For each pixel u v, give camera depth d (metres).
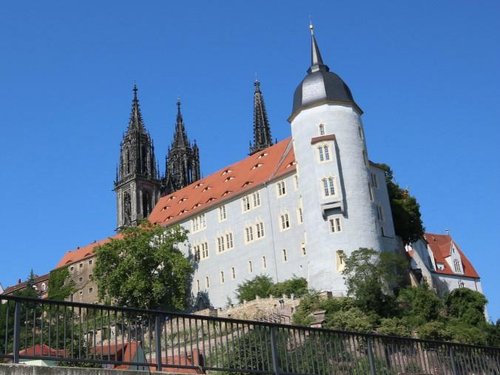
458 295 85.38
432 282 104.88
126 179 171.25
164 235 112.31
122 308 17.00
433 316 80.31
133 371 16.03
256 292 96.38
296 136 98.62
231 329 19.31
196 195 124.62
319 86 97.88
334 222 91.25
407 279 87.25
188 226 117.81
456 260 126.56
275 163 110.88
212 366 18.36
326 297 83.38
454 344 24.77
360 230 90.88
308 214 93.94
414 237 104.12
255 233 105.44
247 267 105.06
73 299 140.88
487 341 76.50
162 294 106.00
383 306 79.38
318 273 90.12
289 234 99.94
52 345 16.84
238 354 19.03
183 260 109.25
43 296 151.38
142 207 168.50
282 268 99.56
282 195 102.62
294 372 19.94
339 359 21.27
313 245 92.12
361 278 81.56
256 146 175.75
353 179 93.50
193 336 20.92
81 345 16.12
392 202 102.19
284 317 82.19
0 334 16.69
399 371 22.39
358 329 72.56
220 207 112.62
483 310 84.88
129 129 175.50
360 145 96.56
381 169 99.62
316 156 94.44
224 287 108.19
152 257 108.38
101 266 109.94
